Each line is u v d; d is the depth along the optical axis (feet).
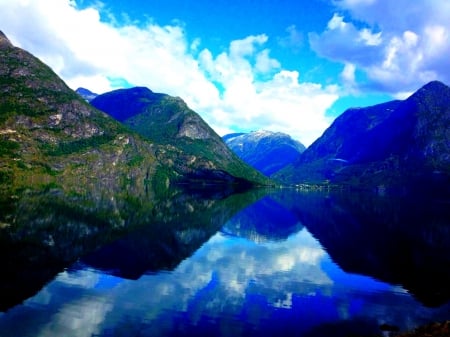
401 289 185.57
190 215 453.99
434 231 371.56
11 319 135.64
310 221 441.27
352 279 201.16
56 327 130.52
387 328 137.08
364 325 139.33
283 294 172.76
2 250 225.76
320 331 133.18
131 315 142.72
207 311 149.07
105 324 134.10
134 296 163.02
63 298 157.69
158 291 170.81
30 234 272.31
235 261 233.55
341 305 159.94
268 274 205.98
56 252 230.89
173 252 251.39
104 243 264.72
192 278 193.16
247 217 465.88
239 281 191.21
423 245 299.58
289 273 209.87
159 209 499.92
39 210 386.52
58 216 359.66
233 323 138.31
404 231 369.50
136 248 255.91
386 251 275.59
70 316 140.05
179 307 152.35
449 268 229.45
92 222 346.13
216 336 127.13
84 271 197.06
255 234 339.77
